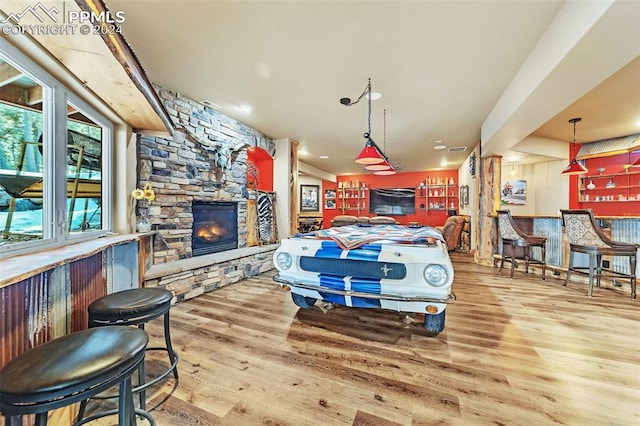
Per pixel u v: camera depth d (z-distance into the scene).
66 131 1.89
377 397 1.55
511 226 4.27
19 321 1.12
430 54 2.52
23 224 1.56
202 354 2.02
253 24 2.11
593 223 3.37
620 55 1.91
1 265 1.19
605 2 1.50
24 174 1.57
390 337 2.29
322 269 2.31
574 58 1.95
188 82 3.08
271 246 4.93
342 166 9.12
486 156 5.30
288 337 2.29
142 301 1.47
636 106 3.86
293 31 2.19
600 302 3.15
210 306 3.00
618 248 3.29
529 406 1.48
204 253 3.85
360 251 2.15
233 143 4.38
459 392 1.59
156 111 2.39
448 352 2.04
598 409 1.45
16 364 0.86
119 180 2.73
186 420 1.39
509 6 1.92
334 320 2.64
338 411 1.44
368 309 2.93
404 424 1.35
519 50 2.46
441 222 9.65
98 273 1.94
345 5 1.91
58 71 1.70
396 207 10.24
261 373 1.78
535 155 5.69
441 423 1.36
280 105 3.77
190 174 3.58
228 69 2.79
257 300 3.20
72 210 2.11
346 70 2.81
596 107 3.90
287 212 5.53
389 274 2.10
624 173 5.52
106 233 2.53
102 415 1.26
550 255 4.53
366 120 4.41
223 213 4.24
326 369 1.83
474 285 3.89
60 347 0.96
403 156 7.44
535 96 2.57
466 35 2.24
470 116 4.21
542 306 3.03
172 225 3.34
